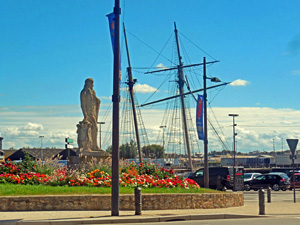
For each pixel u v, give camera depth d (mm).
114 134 18656
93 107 30781
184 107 79188
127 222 17422
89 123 30312
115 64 18984
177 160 84312
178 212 20125
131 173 25031
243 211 21438
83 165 27375
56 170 25094
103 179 23812
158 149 99188
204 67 32844
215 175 42906
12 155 79250
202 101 35344
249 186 46438
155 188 23984
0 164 24656
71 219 17031
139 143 59812
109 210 20250
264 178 46094
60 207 19969
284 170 64125
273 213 21031
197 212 20250
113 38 19594
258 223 16906
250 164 109625
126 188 22969
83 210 20047
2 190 20578
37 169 24922
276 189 45344
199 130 35125
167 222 17594
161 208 21281
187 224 16688
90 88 30969
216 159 144250
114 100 18797
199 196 22422
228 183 42344
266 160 109562
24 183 23297
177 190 24047
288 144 27266
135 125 60625
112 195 18406
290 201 29844
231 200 24172
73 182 23328
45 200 19844
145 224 16875
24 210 19594
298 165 100500
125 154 75812
